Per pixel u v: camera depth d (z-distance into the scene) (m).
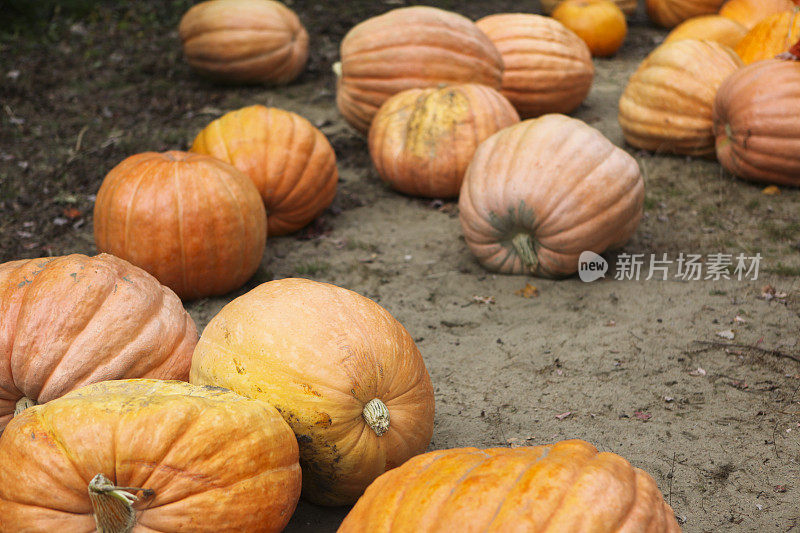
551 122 5.19
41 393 3.13
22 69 9.84
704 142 7.14
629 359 4.31
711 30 9.05
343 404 2.88
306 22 12.00
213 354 3.07
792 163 6.31
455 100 6.45
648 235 5.91
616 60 10.66
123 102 9.06
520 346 4.50
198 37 9.20
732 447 3.53
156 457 2.44
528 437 3.66
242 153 5.57
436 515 2.21
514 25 8.16
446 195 6.68
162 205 4.70
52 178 7.11
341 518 3.20
